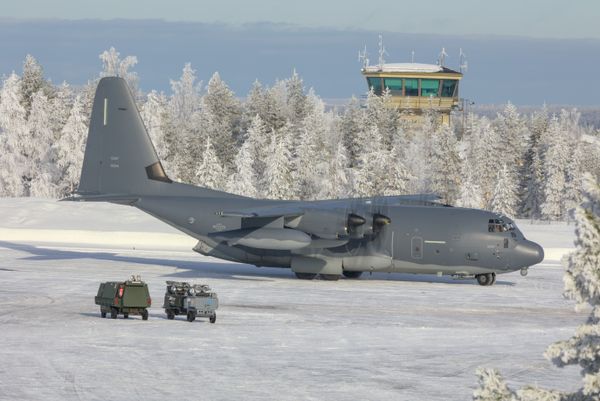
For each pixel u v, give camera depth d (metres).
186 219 154.75
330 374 76.19
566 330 103.31
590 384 30.95
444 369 79.19
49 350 84.00
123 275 154.00
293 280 154.62
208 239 155.75
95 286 137.50
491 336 98.25
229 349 86.75
